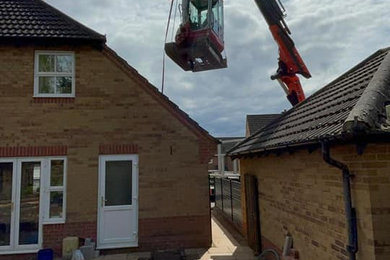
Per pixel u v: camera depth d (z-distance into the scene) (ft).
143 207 33.45
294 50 41.11
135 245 32.83
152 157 34.19
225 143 145.89
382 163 13.34
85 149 33.24
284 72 40.98
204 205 34.30
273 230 26.58
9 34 32.32
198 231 33.86
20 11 35.86
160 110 34.81
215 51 39.01
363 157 13.62
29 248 31.09
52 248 31.30
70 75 34.19
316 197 18.51
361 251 13.82
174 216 33.76
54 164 32.76
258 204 31.35
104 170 33.37
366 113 12.39
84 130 33.45
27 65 33.32
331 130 14.15
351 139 12.89
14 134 32.22
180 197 34.06
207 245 33.78
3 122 32.19
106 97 34.24
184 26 36.17
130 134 34.14
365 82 18.28
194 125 34.96
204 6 38.06
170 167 34.27
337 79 27.48
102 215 32.76
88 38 33.45
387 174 13.29
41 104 33.01
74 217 32.17
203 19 37.78
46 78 33.76
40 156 32.37
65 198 32.27
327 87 27.84
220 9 40.19
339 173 15.84
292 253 21.61
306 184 19.89
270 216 27.45
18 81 32.96
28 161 32.27
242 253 31.55
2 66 32.91
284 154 23.39
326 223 17.28
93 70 34.37
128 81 34.73
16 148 31.99
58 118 33.17
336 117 16.07
